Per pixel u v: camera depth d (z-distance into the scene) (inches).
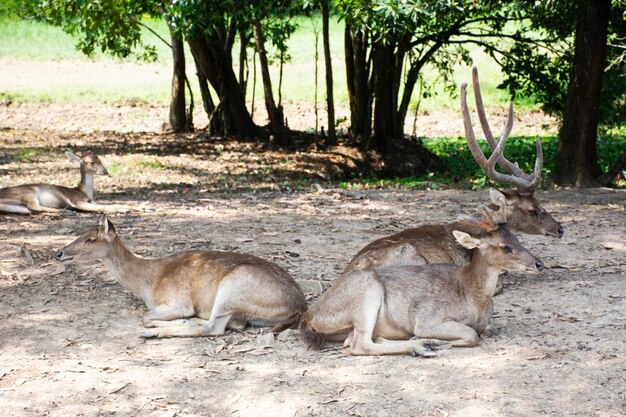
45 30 1346.0
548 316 267.9
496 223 240.7
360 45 729.6
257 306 256.4
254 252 352.5
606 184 548.4
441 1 520.7
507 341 243.8
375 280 240.4
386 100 729.0
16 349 243.0
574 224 412.2
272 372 224.5
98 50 1283.2
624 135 839.1
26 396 210.7
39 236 385.4
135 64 1231.5
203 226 405.7
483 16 718.5
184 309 261.7
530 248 363.3
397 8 517.3
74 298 293.1
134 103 1034.1
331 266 332.8
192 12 610.9
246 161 707.4
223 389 213.8
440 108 1038.4
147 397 209.6
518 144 828.0
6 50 1263.5
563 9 609.0
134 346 245.1
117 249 267.7
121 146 770.8
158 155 721.6
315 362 231.5
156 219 425.7
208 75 804.6
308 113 992.2
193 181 610.9
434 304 240.2
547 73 769.6
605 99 713.0
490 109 1034.7
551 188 538.9
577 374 217.3
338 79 1132.5
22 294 297.4
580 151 548.7
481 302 241.1
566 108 554.9
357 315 237.5
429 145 850.1
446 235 289.9
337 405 203.0
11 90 1064.8
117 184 583.8
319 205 469.4
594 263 337.7
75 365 230.5
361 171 707.4
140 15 827.4
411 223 414.3
